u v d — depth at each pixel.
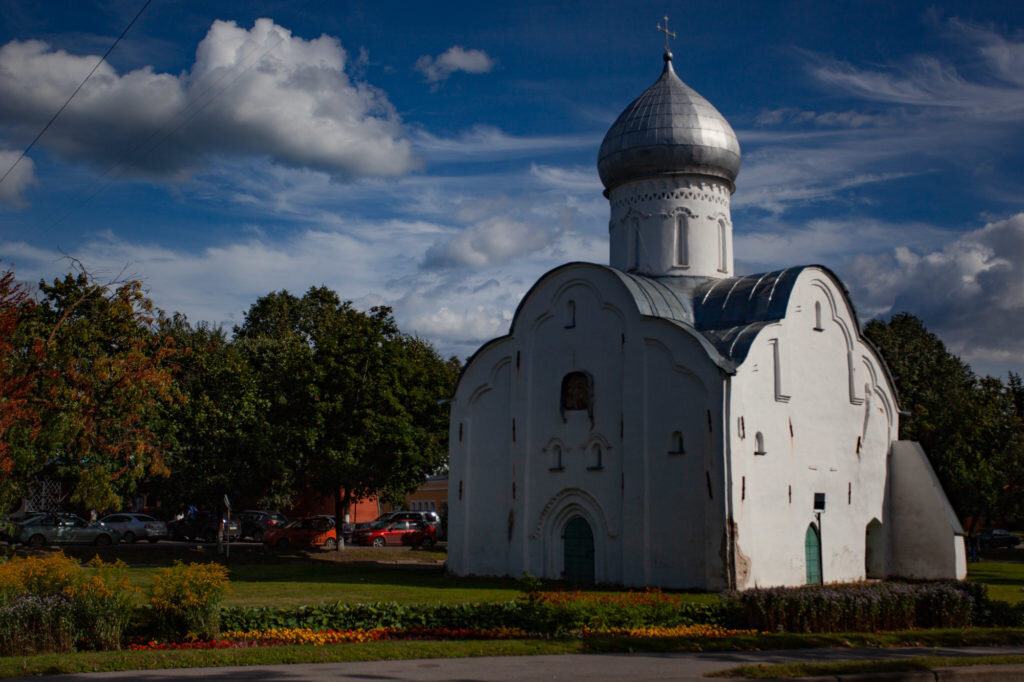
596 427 31.02
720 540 27.27
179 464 42.72
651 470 29.28
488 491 33.81
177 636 17.38
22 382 27.09
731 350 29.52
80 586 16.97
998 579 37.91
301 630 18.27
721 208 35.69
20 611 16.12
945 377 49.00
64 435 28.25
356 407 43.12
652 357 29.91
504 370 34.19
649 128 35.19
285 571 36.00
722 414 27.75
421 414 46.91
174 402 41.31
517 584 30.70
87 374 29.12
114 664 14.70
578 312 32.28
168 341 30.80
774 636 18.78
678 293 33.44
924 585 22.02
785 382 30.52
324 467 42.50
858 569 32.88
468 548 33.94
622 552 29.56
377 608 19.06
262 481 45.75
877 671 15.03
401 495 46.19
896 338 49.84
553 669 14.89
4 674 13.96
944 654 17.48
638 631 19.06
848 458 33.22
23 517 51.09
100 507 31.19
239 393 43.75
